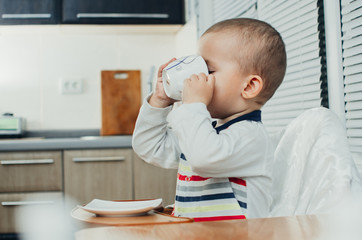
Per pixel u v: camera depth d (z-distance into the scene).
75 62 2.87
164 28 2.82
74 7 2.61
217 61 0.90
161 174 2.36
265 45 0.91
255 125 0.88
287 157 0.94
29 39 2.84
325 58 1.36
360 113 1.19
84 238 0.38
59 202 2.29
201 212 0.87
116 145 2.32
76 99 2.86
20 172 2.27
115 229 0.42
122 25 2.69
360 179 0.74
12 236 2.27
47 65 2.85
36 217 2.27
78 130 2.85
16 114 2.82
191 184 0.90
